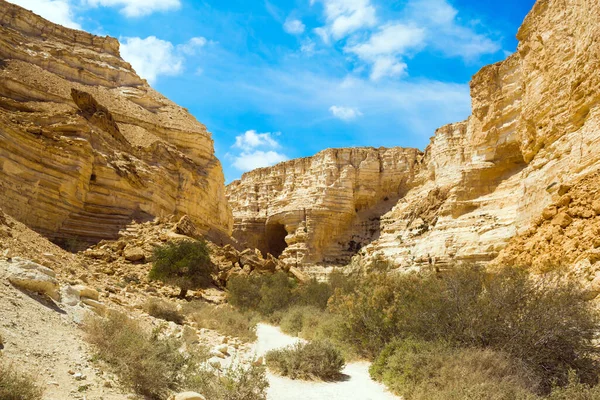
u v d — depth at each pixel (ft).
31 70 133.08
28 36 165.89
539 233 80.94
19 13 165.99
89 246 91.15
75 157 96.58
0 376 16.56
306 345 37.11
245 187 323.98
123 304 40.14
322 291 83.97
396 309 43.88
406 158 283.79
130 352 23.62
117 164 110.01
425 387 28.66
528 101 113.39
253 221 301.84
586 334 33.47
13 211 81.51
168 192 127.13
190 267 73.77
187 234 103.40
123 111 151.64
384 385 33.12
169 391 22.86
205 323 47.19
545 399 25.38
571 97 89.66
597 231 62.69
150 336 28.55
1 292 25.00
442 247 151.74
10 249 34.96
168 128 157.38
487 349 31.73
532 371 30.76
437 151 230.89
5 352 19.67
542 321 32.76
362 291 49.42
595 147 77.92
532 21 118.32
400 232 225.56
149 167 122.72
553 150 96.43
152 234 98.73
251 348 41.47
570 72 95.40
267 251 300.81
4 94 114.01
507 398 25.38
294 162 311.27
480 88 165.78
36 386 17.39
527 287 36.68
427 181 240.12
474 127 168.25
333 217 268.82
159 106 173.27
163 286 74.49
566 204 78.07
